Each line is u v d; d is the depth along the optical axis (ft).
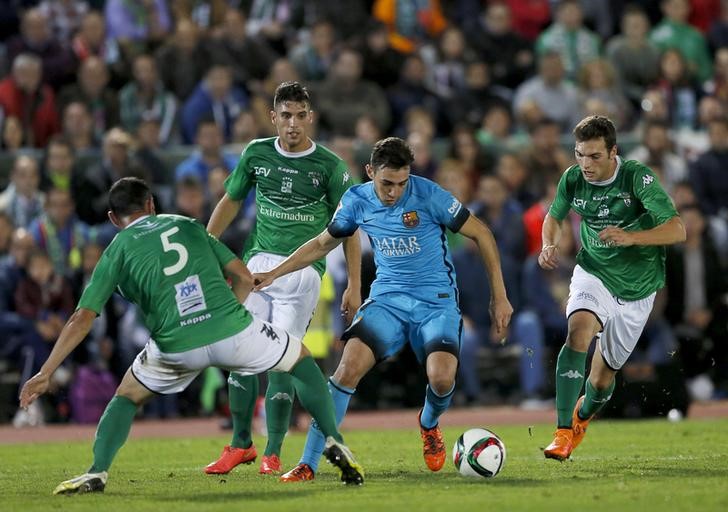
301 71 234.58
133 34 232.53
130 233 95.20
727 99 251.60
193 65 225.35
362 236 187.32
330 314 173.88
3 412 177.78
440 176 204.13
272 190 113.39
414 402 193.67
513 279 197.47
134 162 195.00
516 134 238.68
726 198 218.79
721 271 198.08
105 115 214.90
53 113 212.23
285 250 113.91
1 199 197.98
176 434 160.25
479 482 98.07
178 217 97.09
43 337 176.76
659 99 233.96
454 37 246.47
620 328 111.65
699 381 195.62
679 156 228.63
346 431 158.40
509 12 262.47
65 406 177.78
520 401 194.39
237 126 210.79
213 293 94.53
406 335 105.40
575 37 255.50
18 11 231.91
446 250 105.09
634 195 108.88
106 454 94.48
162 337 93.97
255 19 253.03
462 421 169.68
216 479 104.37
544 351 192.95
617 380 168.45
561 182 112.68
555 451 109.19
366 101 227.20
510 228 200.75
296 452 132.26
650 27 280.31
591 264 112.06
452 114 236.84
